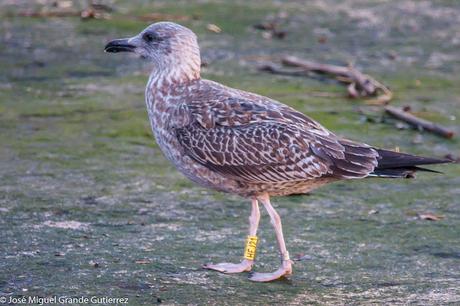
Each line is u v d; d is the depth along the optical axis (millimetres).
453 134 17703
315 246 12211
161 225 12797
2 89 19906
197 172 11633
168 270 11133
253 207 11633
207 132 11398
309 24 26703
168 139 11711
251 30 25641
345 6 29141
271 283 10914
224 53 23328
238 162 11289
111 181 14680
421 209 13859
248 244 11336
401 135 17734
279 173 11258
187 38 12008
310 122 11531
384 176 11211
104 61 22359
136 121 18000
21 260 11227
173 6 27688
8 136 16844
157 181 14820
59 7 27188
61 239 12039
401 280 11070
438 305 10273
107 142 16781
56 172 15008
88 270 11000
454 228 13023
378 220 13312
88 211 13227
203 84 11828
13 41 23562
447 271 11422
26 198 13664
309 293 10617
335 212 13641
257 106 11500
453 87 21375
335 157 11211
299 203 14039
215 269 11188
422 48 24734
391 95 20344
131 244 11969
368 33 26047
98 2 27891
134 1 28188
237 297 10414
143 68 22016
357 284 10922
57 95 19641
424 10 28938
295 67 22188
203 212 13430
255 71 21906
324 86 20938
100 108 18781
